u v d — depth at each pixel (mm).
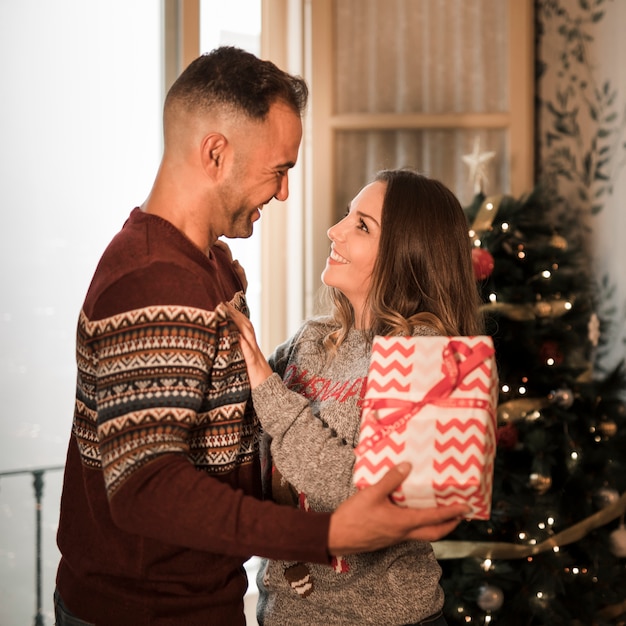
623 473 2699
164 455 1160
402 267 1639
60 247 2686
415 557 1554
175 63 2855
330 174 3045
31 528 2705
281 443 1443
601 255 3285
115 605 1341
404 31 3137
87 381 1320
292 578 1532
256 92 1333
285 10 3150
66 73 2670
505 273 2588
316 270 3043
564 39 3373
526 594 2500
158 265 1265
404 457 1246
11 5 2570
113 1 2740
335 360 1663
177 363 1205
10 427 2635
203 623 1363
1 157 2576
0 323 2598
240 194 1381
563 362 2648
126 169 2793
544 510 2475
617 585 2725
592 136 3283
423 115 3092
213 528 1147
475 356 1288
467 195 3162
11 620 2705
